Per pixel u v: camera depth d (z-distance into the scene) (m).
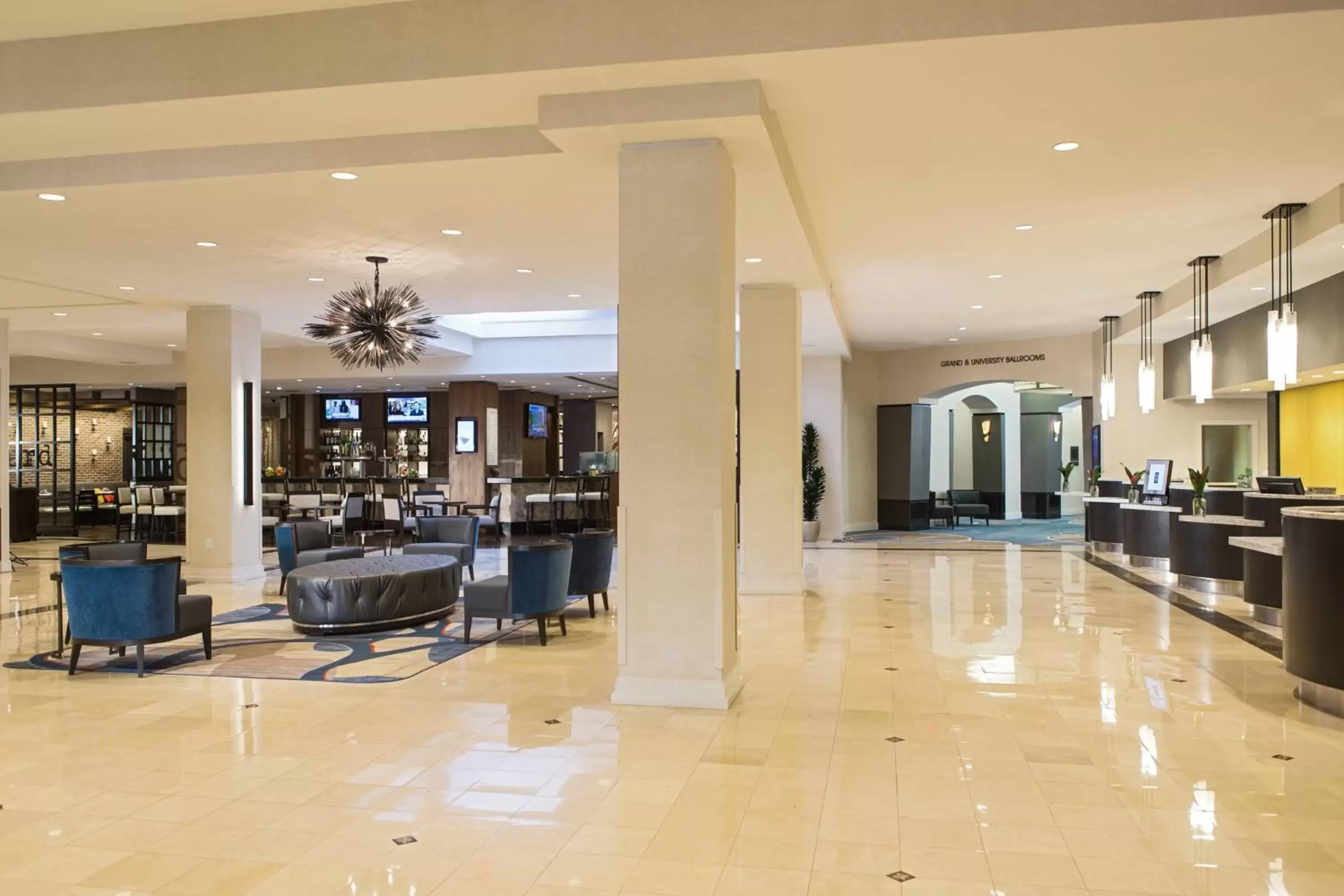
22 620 10.07
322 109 5.82
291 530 11.83
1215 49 5.08
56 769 5.07
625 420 6.27
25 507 19.47
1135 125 6.37
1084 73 5.42
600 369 19.25
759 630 9.04
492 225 8.55
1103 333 16.80
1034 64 5.28
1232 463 16.77
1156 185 7.88
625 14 5.25
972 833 4.14
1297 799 4.53
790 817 4.33
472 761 5.15
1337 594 5.92
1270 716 6.00
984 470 26.50
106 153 6.62
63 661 7.87
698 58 5.18
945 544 17.77
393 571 9.33
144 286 11.46
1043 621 9.48
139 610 7.29
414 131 6.26
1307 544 6.12
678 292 6.18
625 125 5.70
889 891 3.59
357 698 6.56
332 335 11.16
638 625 6.32
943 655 7.87
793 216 7.72
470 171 6.93
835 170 7.43
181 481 23.66
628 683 6.34
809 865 3.82
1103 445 17.19
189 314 12.85
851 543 17.84
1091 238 9.95
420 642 8.65
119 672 7.41
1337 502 10.84
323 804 4.53
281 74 5.53
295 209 7.93
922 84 5.58
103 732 5.77
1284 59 5.22
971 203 8.52
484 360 19.62
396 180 7.12
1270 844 4.00
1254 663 7.52
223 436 12.74
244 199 7.62
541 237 9.05
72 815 4.41
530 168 6.84
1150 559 13.80
